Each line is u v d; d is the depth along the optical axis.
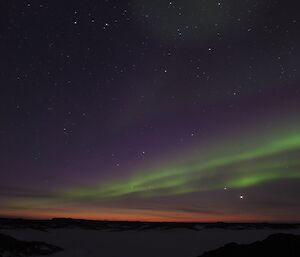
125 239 85.31
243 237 89.31
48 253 54.62
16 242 54.31
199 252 65.06
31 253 51.66
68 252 58.25
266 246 32.44
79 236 82.94
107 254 61.66
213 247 71.62
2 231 73.94
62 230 90.06
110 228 102.75
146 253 64.62
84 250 62.91
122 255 61.84
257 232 101.25
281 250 30.81
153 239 87.06
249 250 32.56
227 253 33.12
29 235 73.81
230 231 102.38
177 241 82.94
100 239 81.38
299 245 31.11
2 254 47.78
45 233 80.06
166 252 65.81
